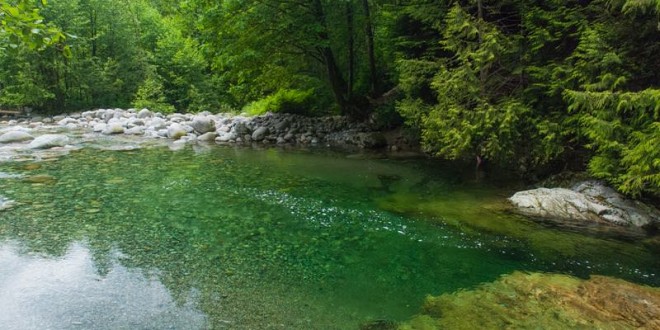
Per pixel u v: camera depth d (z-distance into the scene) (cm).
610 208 727
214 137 1683
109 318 404
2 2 316
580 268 543
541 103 854
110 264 524
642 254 586
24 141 1441
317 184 975
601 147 689
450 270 540
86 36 2728
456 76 858
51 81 2531
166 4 3622
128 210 743
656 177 586
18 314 405
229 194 872
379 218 738
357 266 549
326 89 1970
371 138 1539
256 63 1650
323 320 416
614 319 412
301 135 1700
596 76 717
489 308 439
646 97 601
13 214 695
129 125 1872
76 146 1412
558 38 804
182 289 469
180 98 3084
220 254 571
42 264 515
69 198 799
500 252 597
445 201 840
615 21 719
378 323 412
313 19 1545
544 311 429
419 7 1116
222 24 1535
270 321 411
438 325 407
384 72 1823
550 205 759
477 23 845
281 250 594
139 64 2914
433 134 934
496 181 1009
